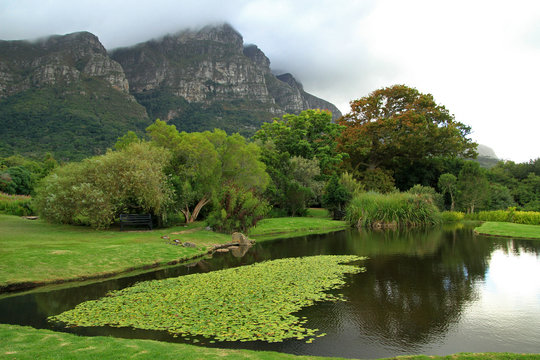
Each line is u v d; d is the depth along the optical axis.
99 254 13.32
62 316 7.79
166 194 21.31
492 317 7.66
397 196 32.50
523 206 50.16
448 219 38.12
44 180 22.80
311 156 47.12
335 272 12.16
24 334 6.17
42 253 12.33
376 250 17.27
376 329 6.97
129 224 22.64
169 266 13.72
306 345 6.18
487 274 11.73
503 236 22.23
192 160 23.89
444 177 45.09
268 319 7.50
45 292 9.86
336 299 8.97
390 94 53.09
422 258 14.77
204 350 5.50
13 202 29.69
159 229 21.88
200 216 28.59
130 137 27.08
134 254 14.08
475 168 41.28
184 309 8.18
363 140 50.66
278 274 11.84
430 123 49.16
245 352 5.43
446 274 11.77
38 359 4.87
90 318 7.63
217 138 26.62
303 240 22.05
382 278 11.24
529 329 6.96
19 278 10.42
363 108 54.16
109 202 20.00
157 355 5.13
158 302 8.73
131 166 20.22
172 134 24.56
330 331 6.86
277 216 36.97
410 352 5.92
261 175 28.62
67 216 20.38
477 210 43.97
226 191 23.25
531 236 21.48
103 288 10.27
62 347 5.44
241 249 18.44
